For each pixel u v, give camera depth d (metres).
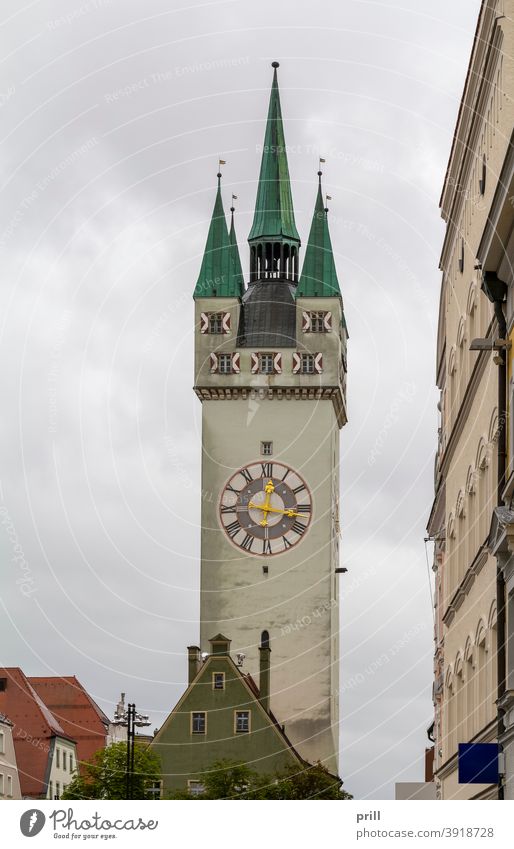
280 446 146.62
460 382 57.88
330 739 141.38
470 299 55.09
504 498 43.97
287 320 149.88
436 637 71.31
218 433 147.12
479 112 51.81
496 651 47.94
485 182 50.81
